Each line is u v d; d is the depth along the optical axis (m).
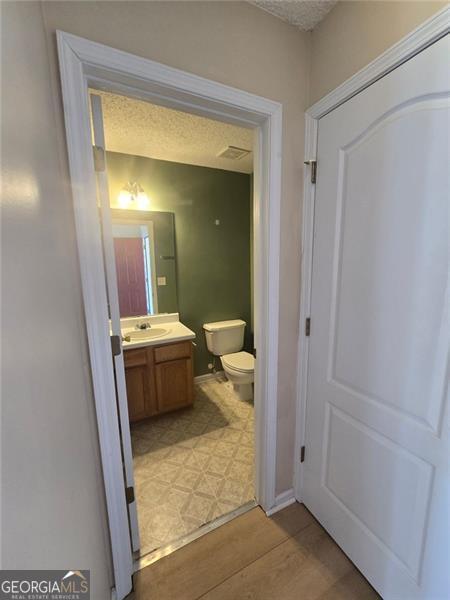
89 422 0.89
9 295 0.35
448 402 0.77
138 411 2.12
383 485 0.99
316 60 1.13
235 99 1.00
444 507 0.81
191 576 1.11
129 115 1.61
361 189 0.99
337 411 1.18
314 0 0.99
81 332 0.86
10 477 0.32
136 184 2.32
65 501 0.53
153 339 2.15
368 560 1.07
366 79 0.91
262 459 1.38
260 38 1.04
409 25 0.80
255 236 1.26
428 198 0.78
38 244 0.51
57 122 0.76
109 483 0.97
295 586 1.07
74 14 0.74
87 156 0.82
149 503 1.46
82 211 0.82
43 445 0.43
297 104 1.16
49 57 0.73
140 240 2.45
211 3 0.93
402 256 0.86
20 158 0.44
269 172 1.14
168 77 0.88
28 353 0.40
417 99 0.78
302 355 1.34
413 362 0.86
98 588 0.79
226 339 2.83
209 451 1.89
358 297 1.04
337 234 1.10
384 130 0.88
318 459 1.31
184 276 2.71
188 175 2.59
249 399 2.59
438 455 0.81
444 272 0.76
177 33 0.88
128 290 2.45
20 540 0.33
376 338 0.98
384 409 0.96
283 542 1.25
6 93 0.39
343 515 1.18
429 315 0.80
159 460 1.80
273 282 1.22
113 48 0.79
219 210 2.80
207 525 1.33
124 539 1.03
